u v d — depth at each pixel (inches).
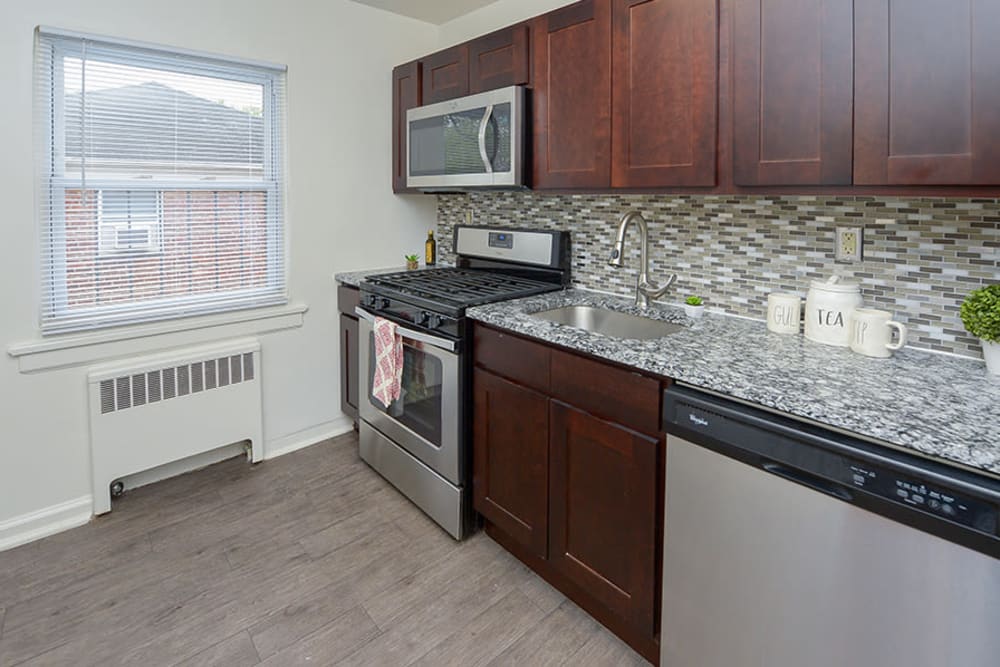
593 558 65.6
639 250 88.6
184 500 95.8
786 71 56.7
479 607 71.4
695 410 51.4
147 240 92.3
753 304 75.0
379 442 102.7
